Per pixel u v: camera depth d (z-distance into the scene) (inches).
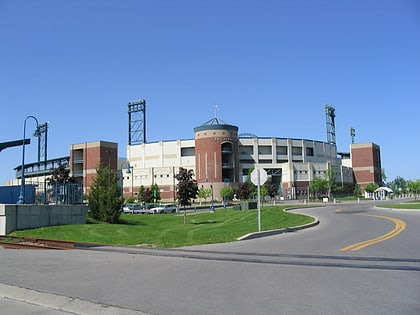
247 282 364.2
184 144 5108.3
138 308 294.5
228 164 4690.0
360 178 5777.6
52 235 989.8
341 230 868.6
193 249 612.1
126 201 4165.8
